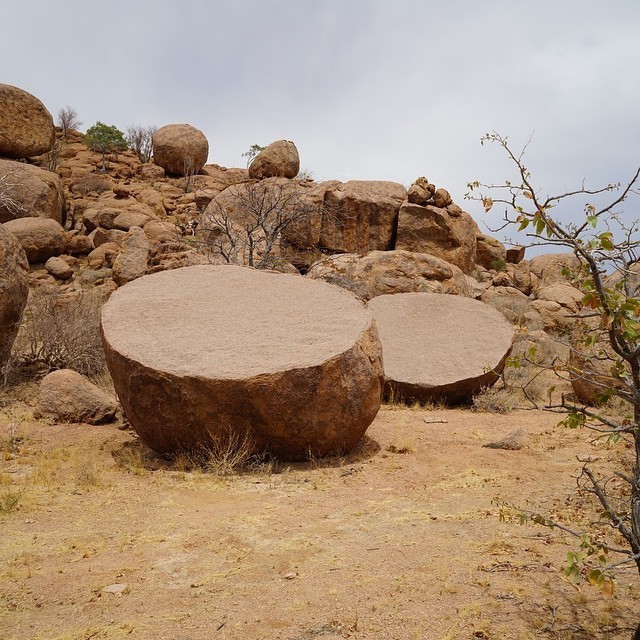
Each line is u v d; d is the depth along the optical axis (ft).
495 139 10.10
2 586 12.50
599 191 9.97
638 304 9.41
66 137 119.14
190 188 95.50
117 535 15.17
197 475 20.07
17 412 28.50
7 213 70.38
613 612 11.34
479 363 36.60
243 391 19.89
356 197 72.18
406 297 42.96
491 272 83.15
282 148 88.38
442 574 12.85
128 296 24.56
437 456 23.13
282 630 10.80
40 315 38.70
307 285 25.57
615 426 10.44
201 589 12.38
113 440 24.64
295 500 17.98
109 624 11.07
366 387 21.90
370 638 10.52
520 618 11.10
